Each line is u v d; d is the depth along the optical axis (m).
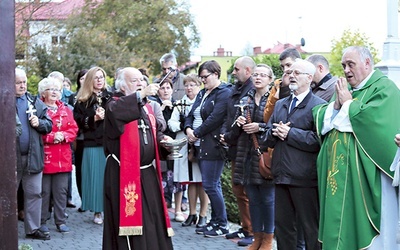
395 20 8.57
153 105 6.59
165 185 10.37
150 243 6.13
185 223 9.20
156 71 42.78
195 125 8.70
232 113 7.73
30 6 22.72
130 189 6.06
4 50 4.62
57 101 8.88
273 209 7.23
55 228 9.23
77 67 35.19
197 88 9.11
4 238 4.68
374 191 5.51
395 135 5.44
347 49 5.73
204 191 8.84
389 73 8.51
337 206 5.59
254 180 7.09
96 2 43.56
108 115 6.04
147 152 6.20
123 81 6.19
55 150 8.72
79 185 10.27
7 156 4.68
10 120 4.67
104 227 6.23
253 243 7.41
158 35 43.16
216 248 7.76
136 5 43.19
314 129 6.03
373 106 5.48
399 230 5.32
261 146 6.79
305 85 6.14
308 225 6.06
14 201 4.71
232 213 9.63
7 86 4.65
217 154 8.28
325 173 5.76
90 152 9.23
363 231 5.53
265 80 7.20
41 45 33.00
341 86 5.66
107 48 37.56
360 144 5.54
